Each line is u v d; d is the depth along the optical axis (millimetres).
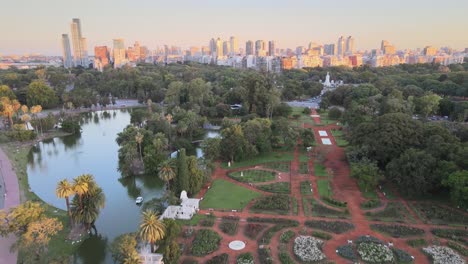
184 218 82125
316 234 73625
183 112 176875
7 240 73688
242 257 65438
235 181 106250
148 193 104938
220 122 192250
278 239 72625
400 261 64438
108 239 78188
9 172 118625
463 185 76812
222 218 82500
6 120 186125
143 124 171000
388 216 81500
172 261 63219
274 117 190000
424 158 87250
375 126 108000
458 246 68250
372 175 92938
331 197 92188
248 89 198375
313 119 186875
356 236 73625
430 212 82125
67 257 64938
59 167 130375
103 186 111000
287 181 104750
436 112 172500
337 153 128750
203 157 122000
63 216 86312
